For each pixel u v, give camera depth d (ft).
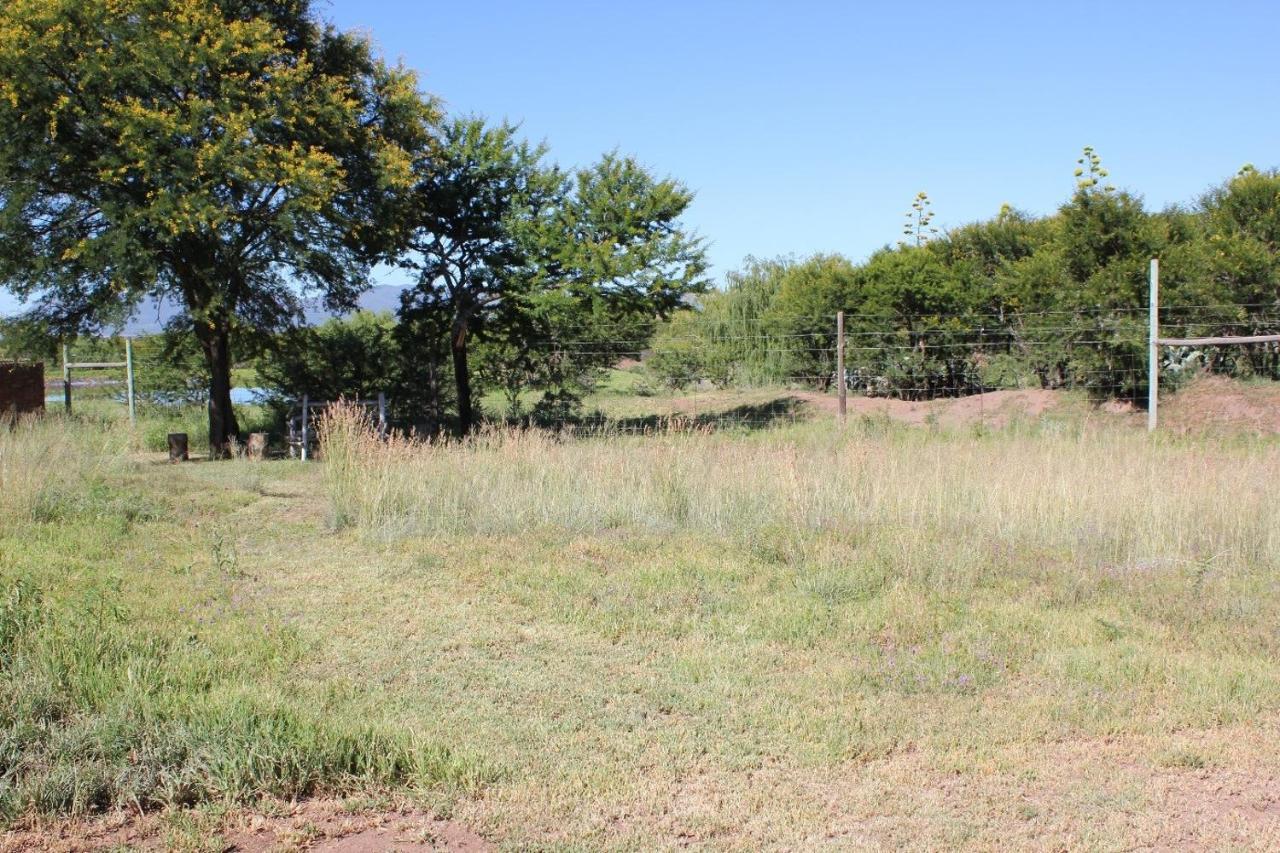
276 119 60.44
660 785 15.94
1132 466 36.86
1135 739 17.95
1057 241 69.36
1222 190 73.31
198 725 16.44
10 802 14.17
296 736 16.29
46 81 56.65
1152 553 30.35
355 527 36.27
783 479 36.83
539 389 81.00
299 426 70.54
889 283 75.41
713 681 20.67
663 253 71.36
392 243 70.59
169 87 60.59
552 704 19.35
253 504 42.91
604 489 37.81
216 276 63.52
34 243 62.28
